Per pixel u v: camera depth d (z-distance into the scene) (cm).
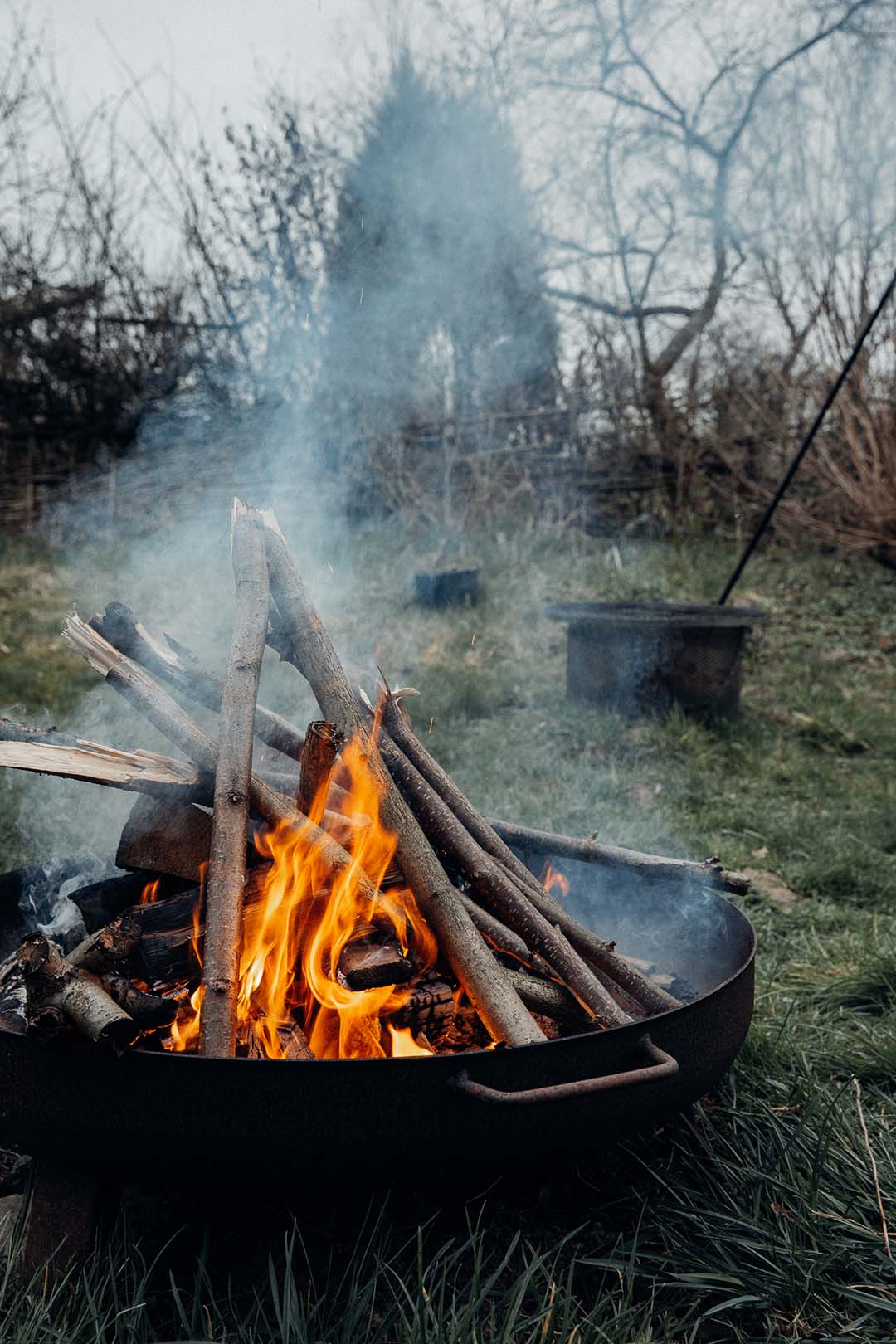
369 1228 192
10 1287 176
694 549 944
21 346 1101
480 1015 196
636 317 1155
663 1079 167
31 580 902
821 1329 173
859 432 902
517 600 817
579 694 579
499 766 507
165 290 1128
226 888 191
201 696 235
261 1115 160
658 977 227
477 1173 174
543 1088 165
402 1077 161
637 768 518
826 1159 207
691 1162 209
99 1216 181
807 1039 269
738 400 1002
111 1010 160
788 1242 182
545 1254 181
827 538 934
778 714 616
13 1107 170
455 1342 158
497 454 1013
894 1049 252
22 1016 198
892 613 814
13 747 208
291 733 249
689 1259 184
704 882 242
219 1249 187
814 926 349
